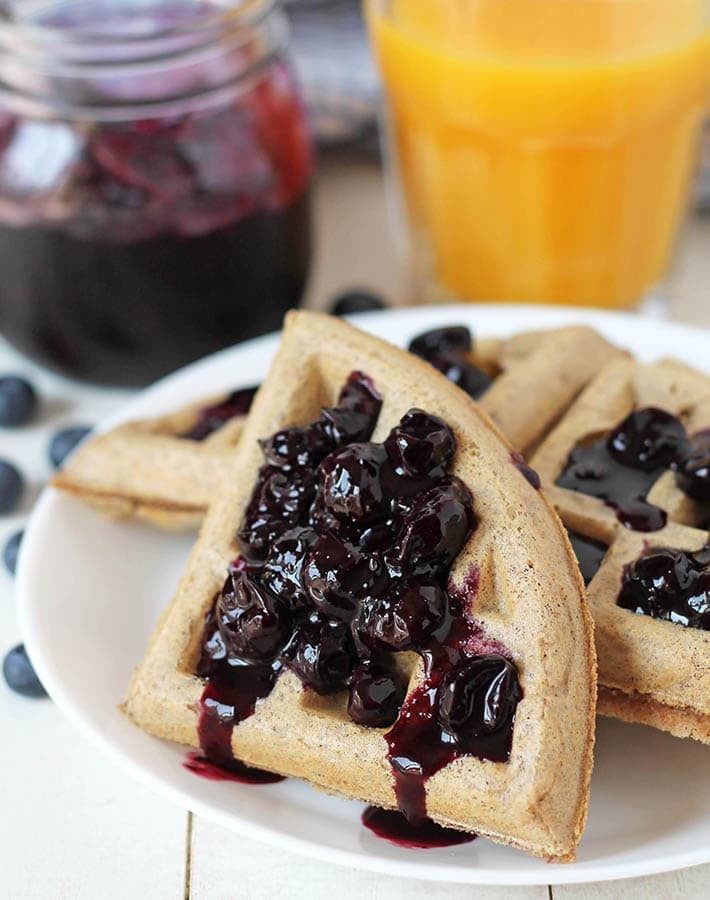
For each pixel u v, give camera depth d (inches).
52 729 16.0
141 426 17.2
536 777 13.6
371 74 22.3
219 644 14.7
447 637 14.0
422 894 14.4
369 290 20.9
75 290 18.7
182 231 18.3
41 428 19.5
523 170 19.4
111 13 19.1
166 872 14.8
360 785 14.1
